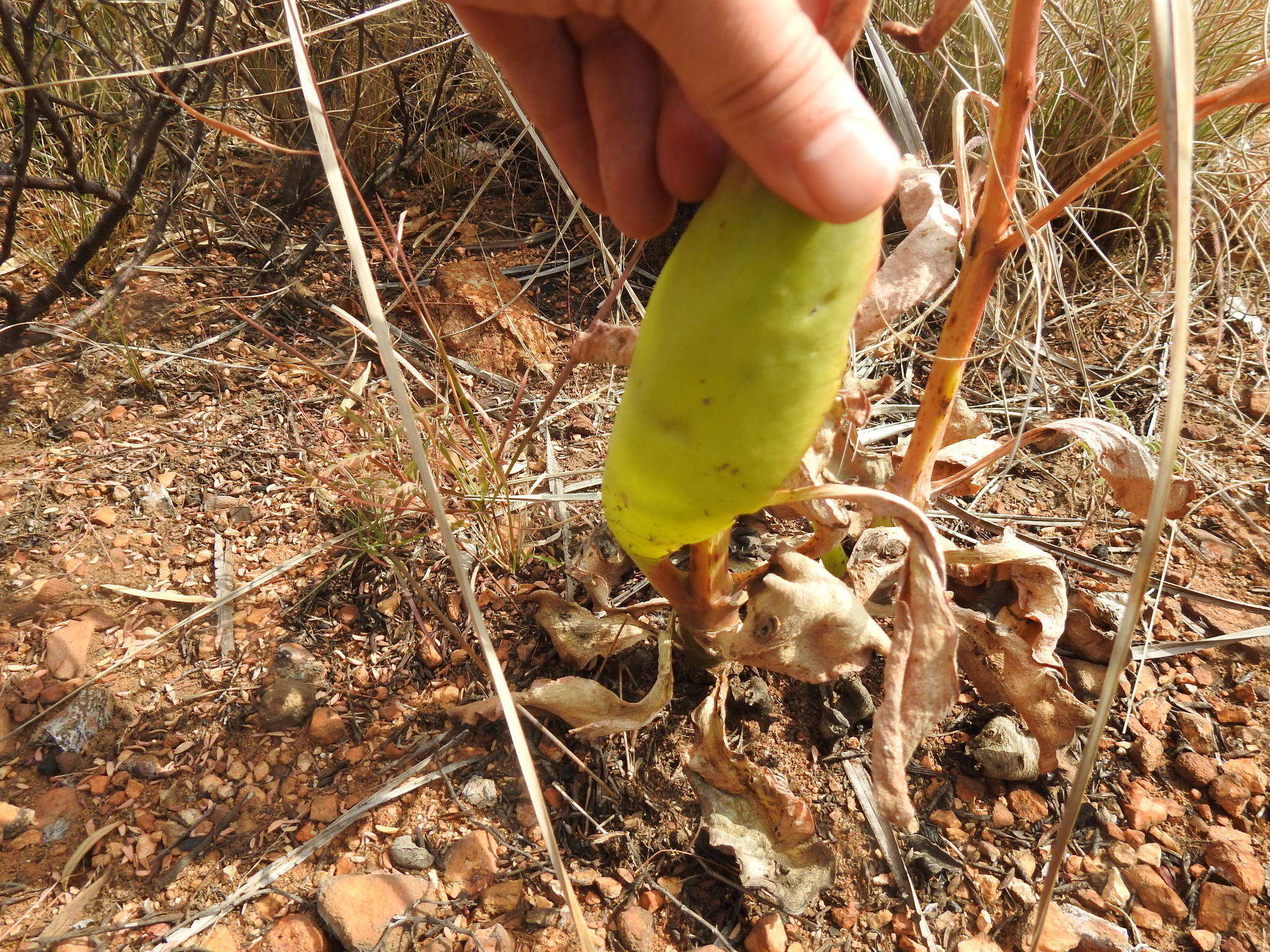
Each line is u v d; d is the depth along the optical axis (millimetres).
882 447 470
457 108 671
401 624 379
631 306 556
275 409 475
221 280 555
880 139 170
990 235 254
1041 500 454
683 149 207
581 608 351
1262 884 303
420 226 608
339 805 320
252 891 297
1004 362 527
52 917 289
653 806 319
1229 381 526
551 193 637
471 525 406
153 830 312
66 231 539
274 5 591
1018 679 324
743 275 177
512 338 521
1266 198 546
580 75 236
